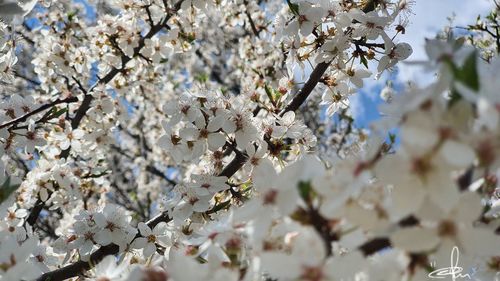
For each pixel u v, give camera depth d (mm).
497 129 81
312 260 97
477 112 85
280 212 101
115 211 248
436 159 85
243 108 246
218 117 242
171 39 387
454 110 84
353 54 263
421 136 83
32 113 255
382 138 97
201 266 113
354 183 93
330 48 255
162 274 116
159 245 245
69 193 332
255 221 106
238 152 250
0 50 297
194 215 240
